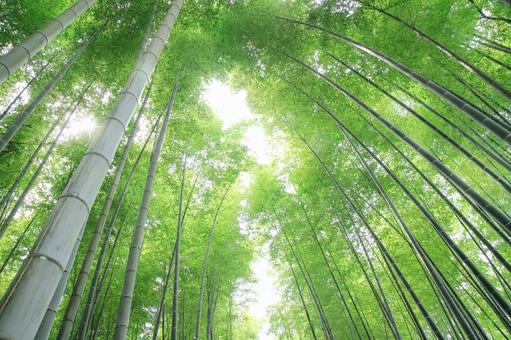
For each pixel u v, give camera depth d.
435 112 4.65
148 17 5.30
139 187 6.33
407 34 5.34
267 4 5.61
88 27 5.44
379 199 6.90
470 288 7.69
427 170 7.08
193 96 6.08
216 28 5.80
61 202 1.54
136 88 2.35
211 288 6.93
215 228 7.51
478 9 5.13
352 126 6.52
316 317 8.45
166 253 6.92
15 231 6.41
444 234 3.75
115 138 1.97
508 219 2.57
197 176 7.29
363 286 8.01
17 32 4.86
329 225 7.26
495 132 2.62
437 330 3.87
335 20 5.54
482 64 5.84
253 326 11.93
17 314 1.14
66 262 1.39
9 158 5.36
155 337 4.96
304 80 6.14
